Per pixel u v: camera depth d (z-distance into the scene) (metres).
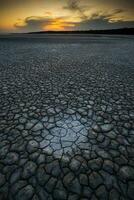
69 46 25.36
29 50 19.86
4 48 21.23
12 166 3.43
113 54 17.09
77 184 3.08
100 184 3.08
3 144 4.01
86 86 7.68
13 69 10.59
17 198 2.85
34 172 3.30
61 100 6.25
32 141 4.12
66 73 9.84
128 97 6.53
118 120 5.01
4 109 5.55
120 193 2.94
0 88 7.32
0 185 3.05
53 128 4.62
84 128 4.63
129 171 3.34
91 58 14.84
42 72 10.03
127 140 4.19
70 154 3.74
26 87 7.51
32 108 5.64
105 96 6.61
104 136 4.33
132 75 9.41
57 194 2.91
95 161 3.56
